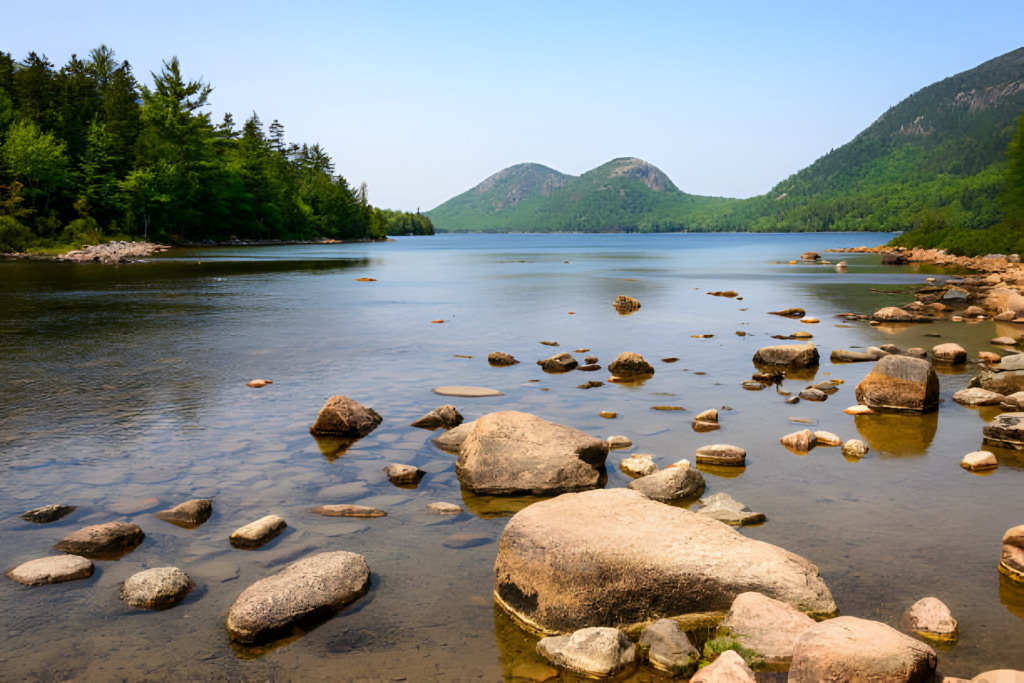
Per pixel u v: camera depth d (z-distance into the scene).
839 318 17.56
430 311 19.22
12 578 4.00
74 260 50.12
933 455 6.44
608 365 10.96
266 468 6.05
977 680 2.89
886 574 4.04
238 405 8.34
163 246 77.38
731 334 14.61
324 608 3.69
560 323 16.53
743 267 44.81
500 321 16.92
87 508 5.09
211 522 4.87
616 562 3.68
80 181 79.50
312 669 3.21
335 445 6.76
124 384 9.48
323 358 11.66
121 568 4.18
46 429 7.20
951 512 5.01
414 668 3.23
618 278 34.12
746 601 3.44
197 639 3.44
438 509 5.12
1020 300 17.67
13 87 82.56
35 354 11.90
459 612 3.77
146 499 5.29
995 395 8.51
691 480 5.47
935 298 22.05
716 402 8.63
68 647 3.36
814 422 7.68
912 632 3.44
